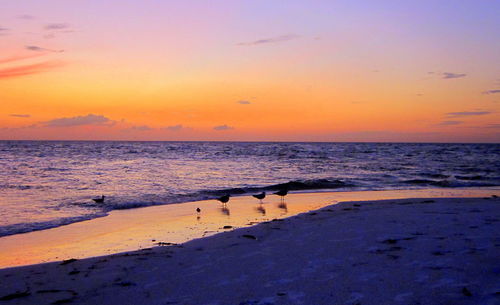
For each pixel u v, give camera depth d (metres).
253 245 8.75
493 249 7.29
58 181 24.77
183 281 6.45
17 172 30.59
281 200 18.02
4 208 15.28
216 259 7.70
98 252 8.95
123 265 7.55
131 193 20.02
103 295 6.00
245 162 47.03
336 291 5.60
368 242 8.34
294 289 5.77
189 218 13.45
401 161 52.09
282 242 8.85
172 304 5.46
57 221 12.92
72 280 6.78
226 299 5.54
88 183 23.94
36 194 19.16
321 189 22.81
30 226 12.13
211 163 44.38
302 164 44.44
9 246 9.72
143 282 6.50
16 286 6.55
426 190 22.19
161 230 11.43
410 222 10.36
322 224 10.76
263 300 5.42
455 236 8.46
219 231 11.05
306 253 7.74
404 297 5.27
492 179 28.73
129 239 10.31
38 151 76.06
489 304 4.92
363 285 5.78
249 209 15.45
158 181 25.72
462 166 43.00
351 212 12.72
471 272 6.10
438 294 5.32
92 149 91.75
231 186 23.67
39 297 6.01
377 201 15.80
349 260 7.08
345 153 78.50
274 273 6.59
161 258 7.96
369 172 34.66
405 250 7.54
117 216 13.96
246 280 6.31
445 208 12.80
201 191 21.05
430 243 7.95
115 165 39.50
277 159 54.44
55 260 8.34
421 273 6.17
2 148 92.19
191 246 8.93
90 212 14.72
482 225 9.55
